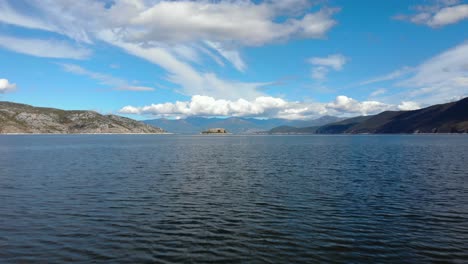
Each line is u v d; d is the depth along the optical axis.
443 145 147.00
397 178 48.66
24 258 19.25
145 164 68.81
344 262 19.02
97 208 31.00
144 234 23.67
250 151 113.62
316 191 39.16
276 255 20.02
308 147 141.12
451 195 36.50
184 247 21.22
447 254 20.11
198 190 39.88
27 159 79.31
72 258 19.33
